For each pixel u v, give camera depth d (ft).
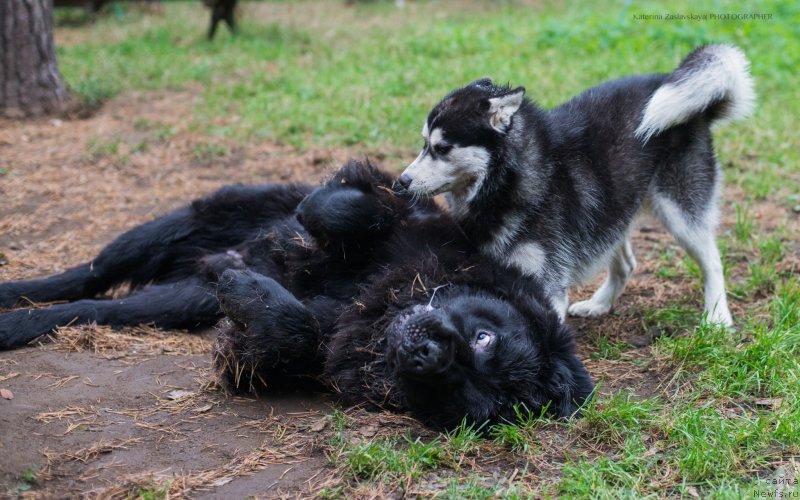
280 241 20.57
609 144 21.48
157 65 49.39
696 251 21.75
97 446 14.65
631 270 22.72
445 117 20.18
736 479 13.88
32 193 29.78
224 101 41.06
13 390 16.48
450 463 14.38
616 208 21.35
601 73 43.01
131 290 22.43
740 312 21.62
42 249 25.05
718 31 52.65
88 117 39.99
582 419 15.60
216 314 20.58
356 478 13.88
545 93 39.24
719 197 22.48
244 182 30.91
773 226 27.30
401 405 16.10
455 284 17.38
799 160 32.68
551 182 20.25
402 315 15.96
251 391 17.31
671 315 21.38
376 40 55.88
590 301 22.99
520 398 15.65
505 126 19.93
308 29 62.44
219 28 62.23
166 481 13.67
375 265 19.19
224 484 13.78
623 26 53.47
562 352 16.43
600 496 13.21
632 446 14.79
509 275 17.90
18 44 38.86
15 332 18.75
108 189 30.37
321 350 17.37
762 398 16.94
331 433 15.34
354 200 18.75
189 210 22.15
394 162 31.96
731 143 34.40
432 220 19.97
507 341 15.78
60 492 13.28
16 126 37.99
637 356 19.51
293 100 40.27
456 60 47.80
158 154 33.96
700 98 20.86
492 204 19.98
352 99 39.81
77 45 57.06
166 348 19.11
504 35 54.90
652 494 13.44
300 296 19.70
